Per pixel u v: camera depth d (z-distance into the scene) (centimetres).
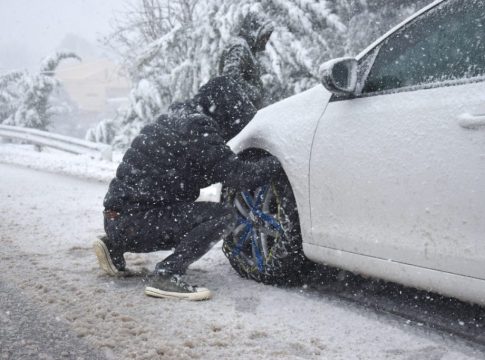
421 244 254
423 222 253
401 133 264
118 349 253
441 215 244
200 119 328
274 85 1009
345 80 292
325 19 966
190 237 335
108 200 347
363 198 281
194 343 257
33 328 281
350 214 290
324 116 312
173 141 332
